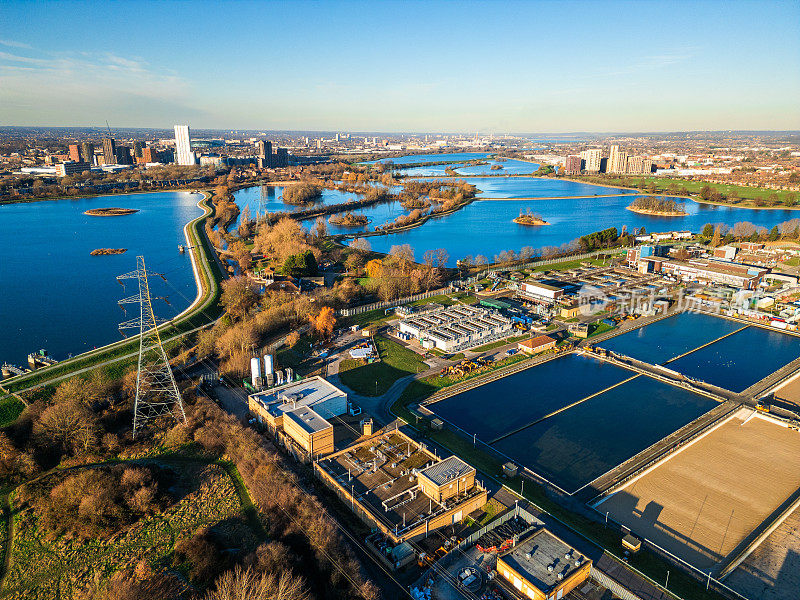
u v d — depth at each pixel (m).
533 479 112.75
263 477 108.50
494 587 84.12
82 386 146.38
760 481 112.62
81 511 100.00
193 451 123.94
